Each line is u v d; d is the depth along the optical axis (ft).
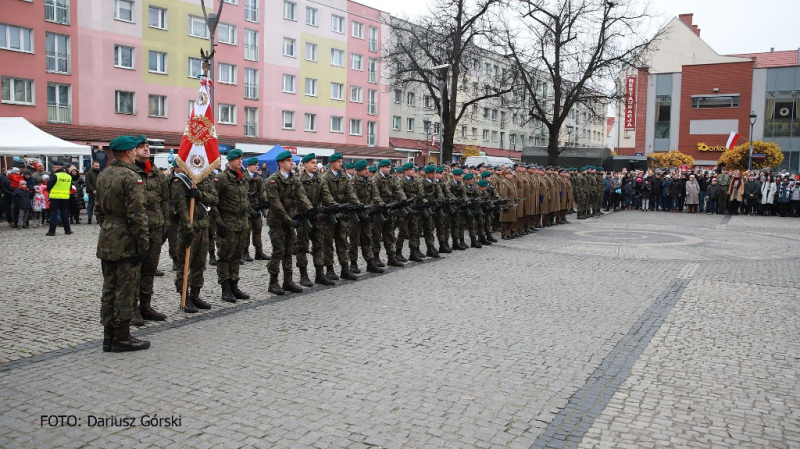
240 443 13.88
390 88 115.14
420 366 19.43
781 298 30.35
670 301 29.50
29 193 60.03
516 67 102.32
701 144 173.37
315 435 14.34
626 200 99.40
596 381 18.39
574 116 133.49
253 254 44.93
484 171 53.11
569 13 99.25
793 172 164.66
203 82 27.07
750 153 116.47
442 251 45.21
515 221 55.01
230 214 28.22
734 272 38.06
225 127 135.44
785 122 164.66
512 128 236.63
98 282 32.45
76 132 106.52
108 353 20.42
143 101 119.44
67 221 55.06
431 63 116.67
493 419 15.44
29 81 104.63
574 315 26.50
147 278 24.56
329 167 35.42
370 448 13.71
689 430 14.99
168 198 35.19
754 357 20.88
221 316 25.77
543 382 18.20
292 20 148.36
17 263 38.32
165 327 23.86
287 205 30.76
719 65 170.19
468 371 19.04
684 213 90.79
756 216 85.30
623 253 46.26
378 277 35.50
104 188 20.02
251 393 16.92
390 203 38.60
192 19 126.62
